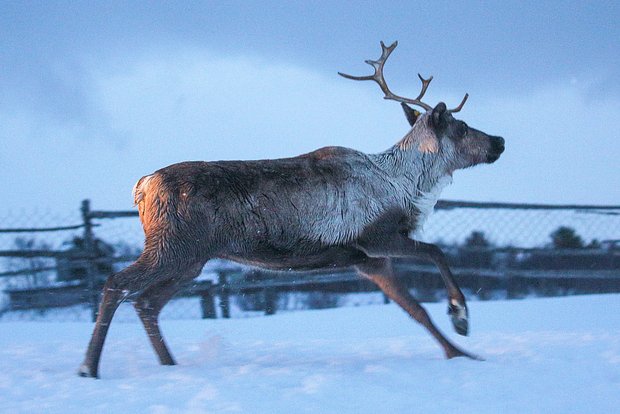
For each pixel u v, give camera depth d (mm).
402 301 5785
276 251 5445
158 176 5199
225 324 8414
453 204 10898
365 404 4031
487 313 9039
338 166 5676
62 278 9531
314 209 5461
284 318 8852
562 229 11773
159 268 5070
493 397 4219
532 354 5562
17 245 9422
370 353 5992
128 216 9398
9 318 9383
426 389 4398
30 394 4371
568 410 3936
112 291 4984
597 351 5598
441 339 5648
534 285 11867
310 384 4473
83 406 4023
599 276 10945
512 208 11062
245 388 4367
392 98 6523
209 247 5211
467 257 11320
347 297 10844
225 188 5234
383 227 5727
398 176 5965
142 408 3959
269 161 5512
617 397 4195
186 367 5227
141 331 7848
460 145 6305
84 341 6836
